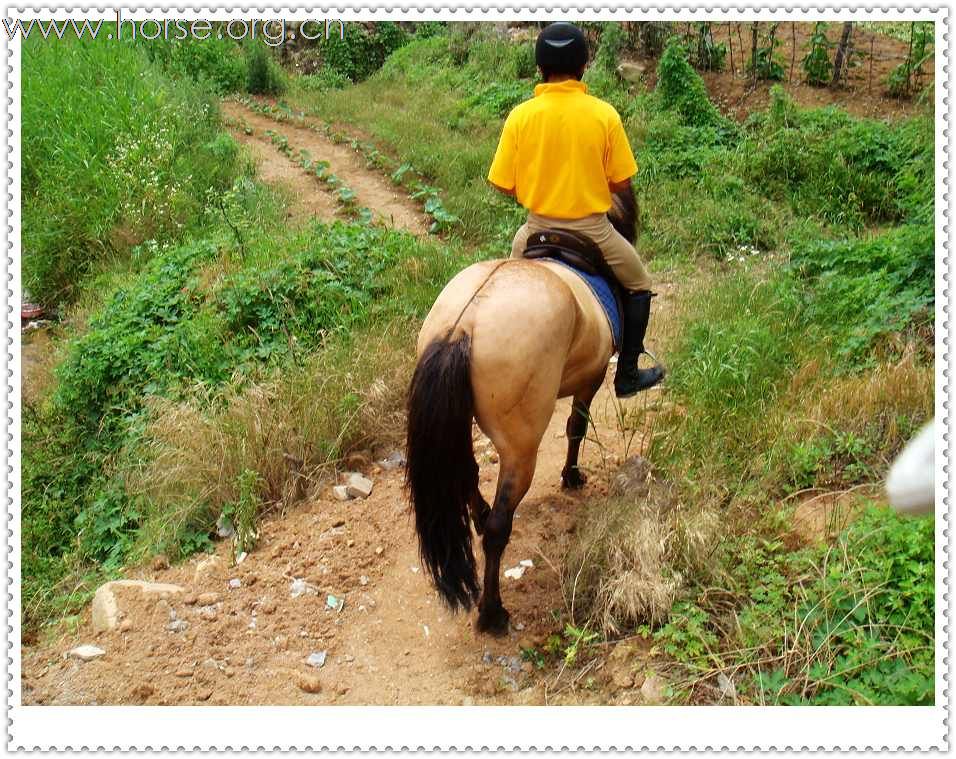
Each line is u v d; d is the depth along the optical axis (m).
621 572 4.01
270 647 4.18
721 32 12.73
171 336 6.73
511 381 3.55
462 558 3.73
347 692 3.89
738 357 5.59
